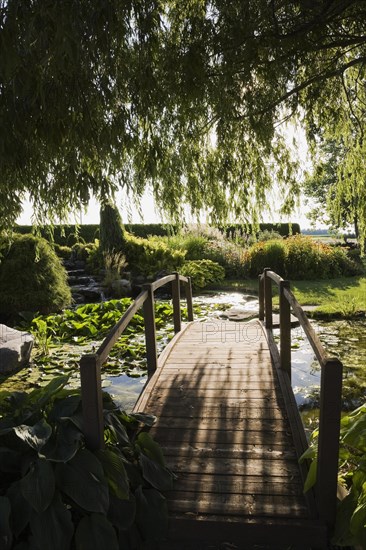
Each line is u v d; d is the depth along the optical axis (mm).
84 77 2914
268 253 13508
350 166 5238
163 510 2457
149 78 3131
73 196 3434
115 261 12289
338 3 3211
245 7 3186
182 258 13250
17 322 8250
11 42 2475
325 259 13367
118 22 2814
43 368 5652
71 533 2146
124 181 3594
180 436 3307
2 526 2090
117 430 2838
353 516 2117
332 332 7332
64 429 2479
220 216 4648
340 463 2967
